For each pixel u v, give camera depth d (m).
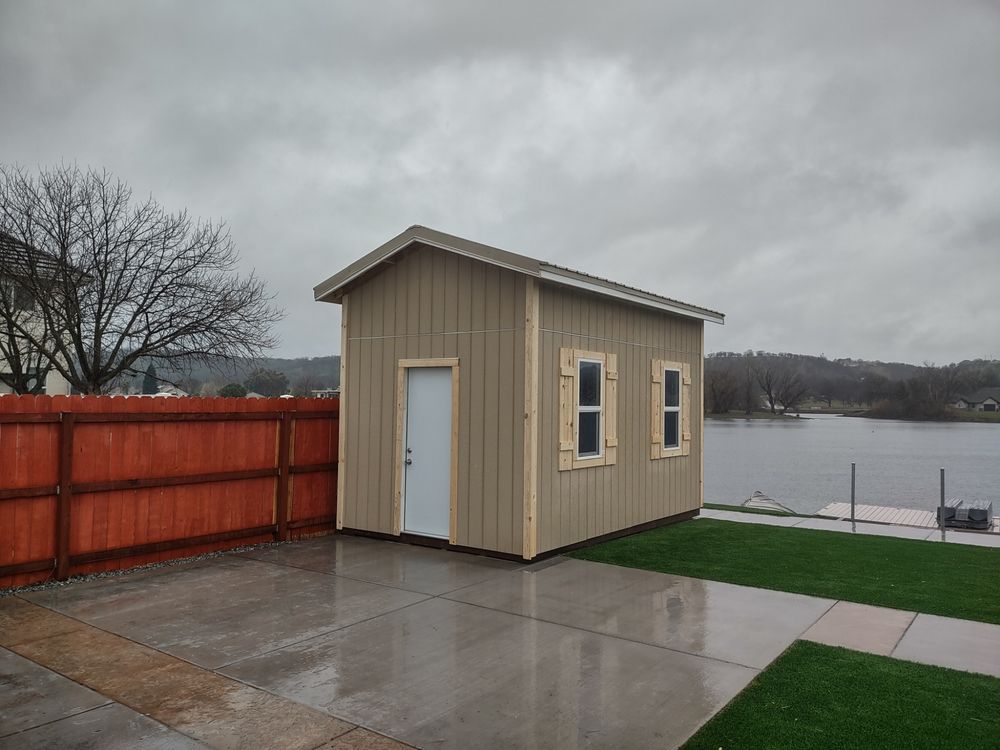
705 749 3.40
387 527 8.76
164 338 16.77
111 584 6.54
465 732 3.59
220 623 5.40
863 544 9.02
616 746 3.44
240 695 4.04
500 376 7.84
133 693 4.05
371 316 9.06
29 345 16.22
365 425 9.05
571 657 4.72
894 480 24.53
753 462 31.95
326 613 5.69
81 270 15.77
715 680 4.32
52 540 6.58
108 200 16.34
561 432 8.06
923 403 80.31
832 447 41.88
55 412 6.57
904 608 5.98
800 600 6.22
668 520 10.67
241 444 8.27
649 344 10.11
